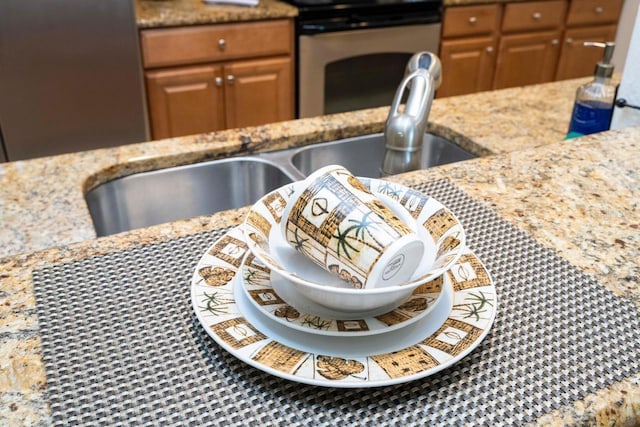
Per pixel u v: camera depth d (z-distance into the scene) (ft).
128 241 2.27
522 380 1.59
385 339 1.66
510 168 3.00
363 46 8.63
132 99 7.32
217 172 3.83
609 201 2.65
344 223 1.66
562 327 1.81
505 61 10.19
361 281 1.63
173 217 3.81
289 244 1.83
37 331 1.75
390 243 1.61
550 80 10.89
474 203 2.62
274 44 8.13
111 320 1.81
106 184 3.49
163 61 7.54
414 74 3.51
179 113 8.01
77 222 2.75
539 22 10.10
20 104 6.76
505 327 1.80
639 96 3.51
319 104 8.84
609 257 2.21
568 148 3.25
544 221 2.47
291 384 1.57
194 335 1.75
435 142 4.37
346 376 1.52
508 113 4.56
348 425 1.46
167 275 2.05
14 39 6.38
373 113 4.48
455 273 1.97
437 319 1.75
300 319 1.69
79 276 2.03
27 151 7.06
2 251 2.48
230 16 7.60
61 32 6.57
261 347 1.62
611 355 1.69
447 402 1.52
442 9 9.09
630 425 1.56
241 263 2.00
